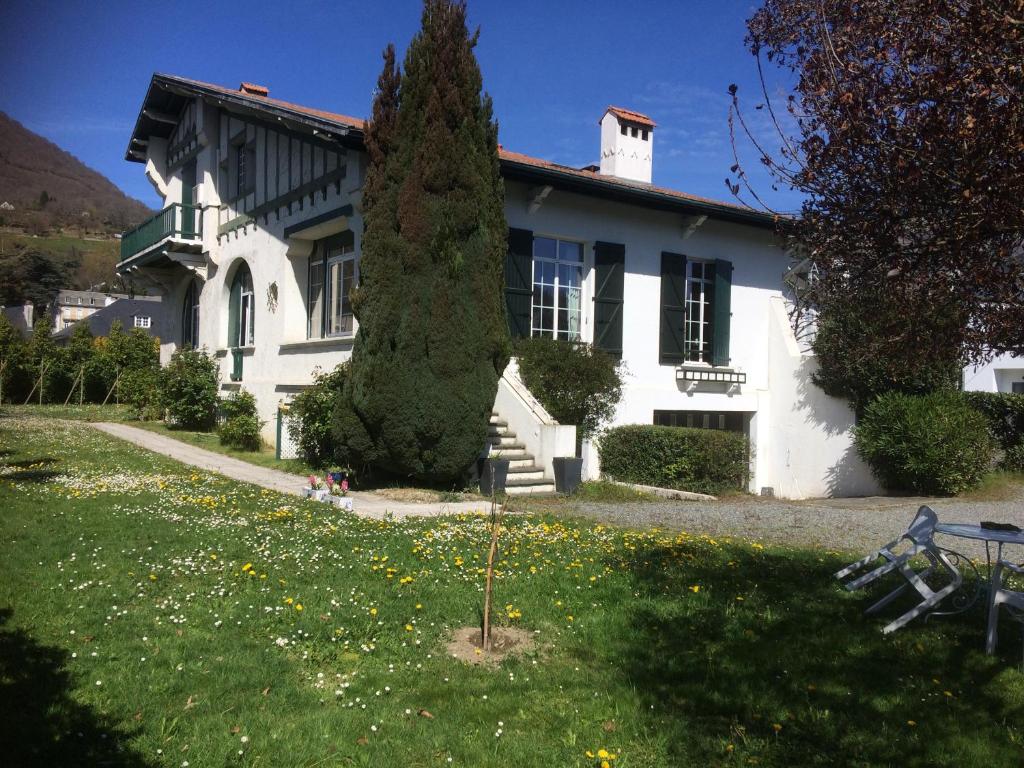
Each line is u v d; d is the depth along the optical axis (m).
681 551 7.20
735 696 4.05
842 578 6.48
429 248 10.44
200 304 20.80
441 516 8.80
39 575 5.46
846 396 14.58
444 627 4.90
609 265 14.93
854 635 4.96
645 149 18.53
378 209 10.61
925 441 12.88
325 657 4.32
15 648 4.16
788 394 15.86
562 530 8.12
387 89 10.71
